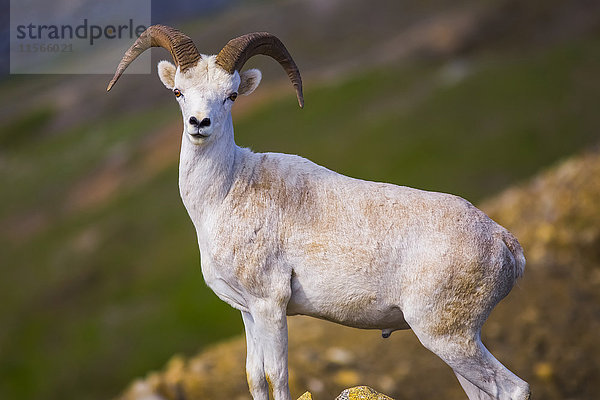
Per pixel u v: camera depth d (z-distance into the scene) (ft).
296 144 456.04
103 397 300.20
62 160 599.16
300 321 128.88
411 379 108.68
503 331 118.52
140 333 328.90
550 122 393.50
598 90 414.41
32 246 462.60
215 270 60.44
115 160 562.66
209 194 59.88
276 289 58.65
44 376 325.83
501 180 359.66
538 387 108.58
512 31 622.95
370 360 113.09
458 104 436.35
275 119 498.69
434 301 58.29
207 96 56.90
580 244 142.31
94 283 398.01
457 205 61.05
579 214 150.10
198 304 335.26
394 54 627.46
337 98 504.84
